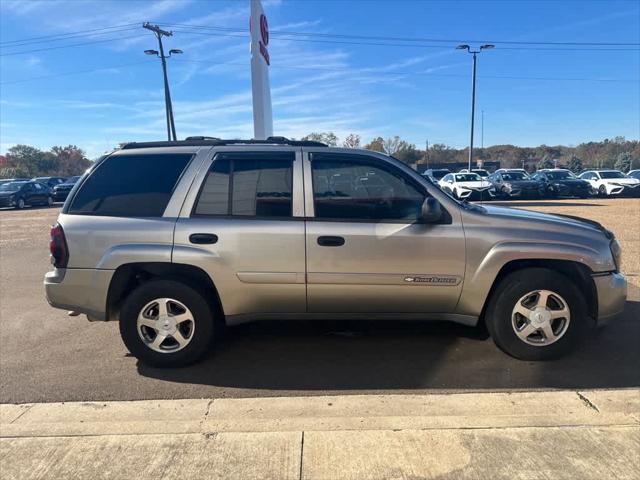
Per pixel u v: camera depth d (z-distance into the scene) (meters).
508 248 3.83
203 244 3.84
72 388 3.70
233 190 3.94
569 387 3.57
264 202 3.92
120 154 4.08
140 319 3.94
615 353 4.16
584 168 75.44
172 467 2.66
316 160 3.99
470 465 2.63
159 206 3.93
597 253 3.89
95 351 4.47
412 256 3.85
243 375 3.90
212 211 3.92
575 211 16.75
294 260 3.85
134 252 3.84
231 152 4.03
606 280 3.92
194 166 3.99
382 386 3.66
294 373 3.92
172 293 3.90
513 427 2.98
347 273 3.86
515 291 3.87
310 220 3.88
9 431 3.06
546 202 22.86
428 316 4.06
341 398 3.45
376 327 4.91
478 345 4.40
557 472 2.56
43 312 5.73
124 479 2.57
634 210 17.02
